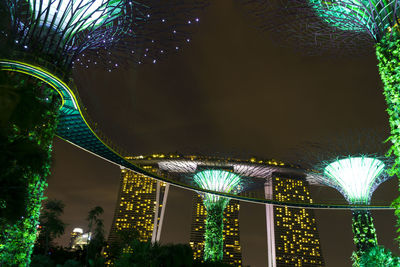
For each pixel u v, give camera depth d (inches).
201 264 1080.2
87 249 2289.6
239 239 7549.2
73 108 1002.1
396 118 521.0
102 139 1316.4
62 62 735.7
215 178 2175.2
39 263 1382.9
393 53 544.7
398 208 508.7
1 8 246.5
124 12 788.0
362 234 1640.0
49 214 2298.2
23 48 649.0
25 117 180.2
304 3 695.1
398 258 1042.1
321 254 7317.9
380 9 615.2
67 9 737.6
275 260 7180.1
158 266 940.0
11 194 196.2
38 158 204.7
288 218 7623.0
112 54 929.5
